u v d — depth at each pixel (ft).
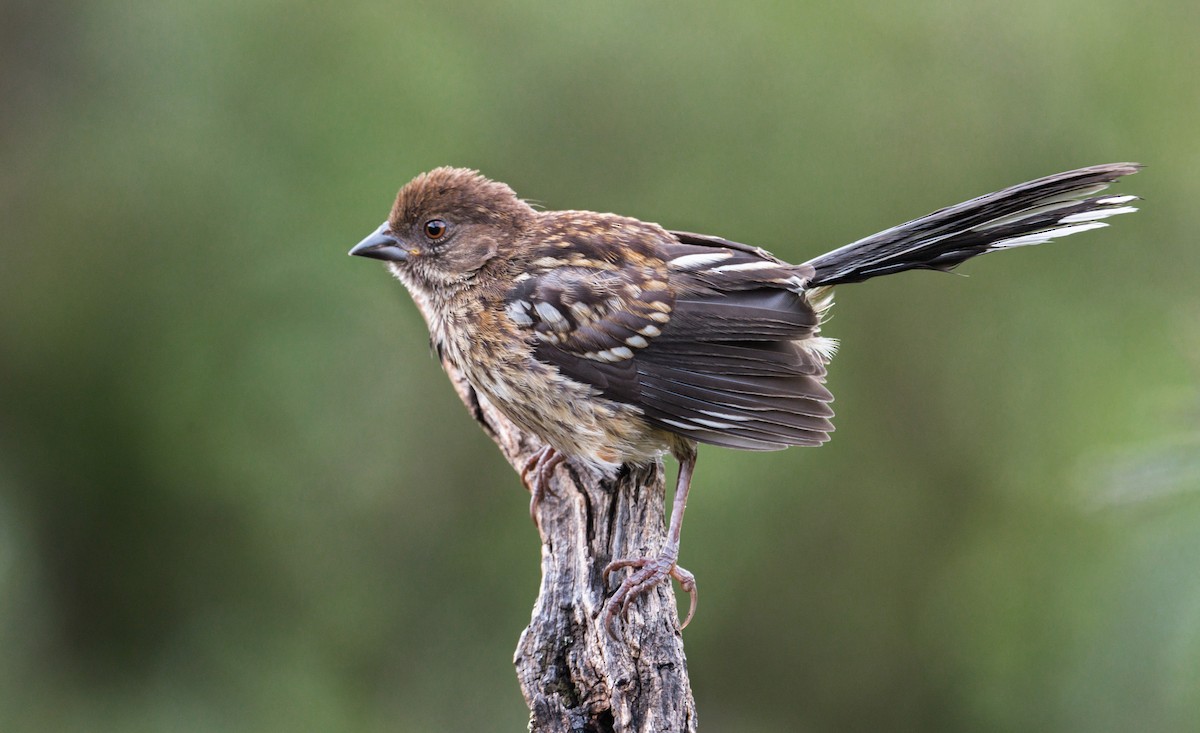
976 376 43.73
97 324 40.27
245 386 40.19
